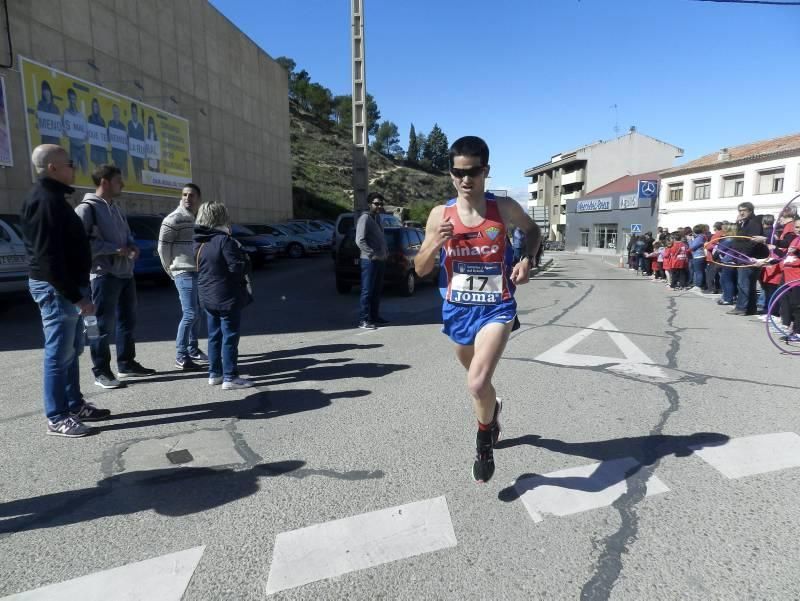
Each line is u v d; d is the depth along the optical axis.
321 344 6.74
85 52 15.97
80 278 3.63
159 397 4.64
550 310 9.88
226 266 4.68
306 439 3.76
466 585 2.25
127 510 2.85
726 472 3.23
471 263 2.90
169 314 9.25
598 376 5.30
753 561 2.39
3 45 12.94
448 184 103.31
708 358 6.04
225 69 26.12
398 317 8.88
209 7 24.30
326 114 98.19
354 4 14.37
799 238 6.69
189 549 2.51
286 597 2.19
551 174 68.94
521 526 2.68
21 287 9.19
